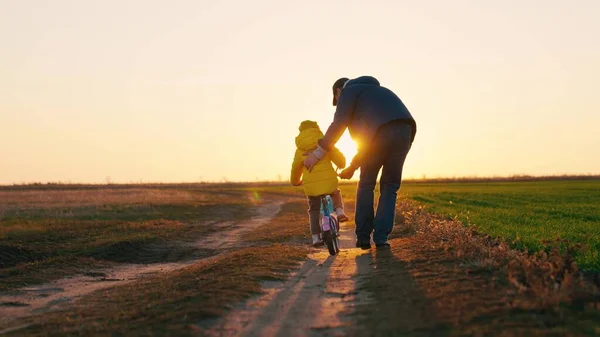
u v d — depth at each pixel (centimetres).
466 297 593
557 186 6800
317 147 1003
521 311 532
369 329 530
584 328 477
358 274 817
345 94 989
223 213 3741
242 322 588
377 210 1056
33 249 1727
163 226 2598
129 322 621
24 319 786
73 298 985
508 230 1407
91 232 2266
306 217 2927
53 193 6606
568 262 686
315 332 541
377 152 998
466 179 11719
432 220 1451
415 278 720
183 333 542
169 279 955
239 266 949
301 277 838
